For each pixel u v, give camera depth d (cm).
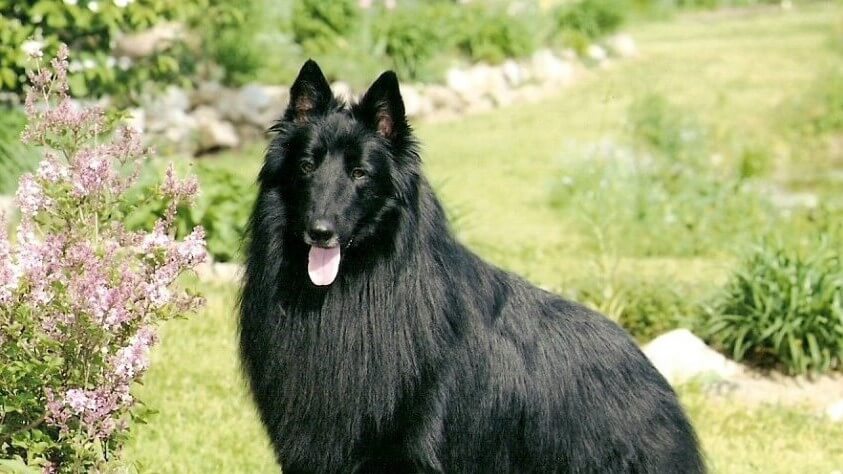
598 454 614
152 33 1934
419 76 2377
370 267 569
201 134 1928
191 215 1247
